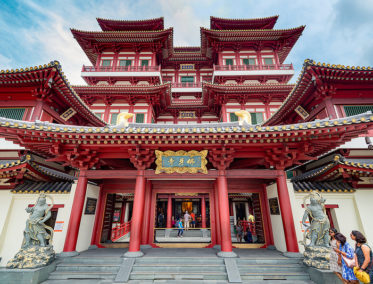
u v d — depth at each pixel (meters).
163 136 8.92
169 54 35.97
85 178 10.42
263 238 11.96
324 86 15.42
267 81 30.89
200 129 8.77
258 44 32.22
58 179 11.97
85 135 8.92
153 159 10.48
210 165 12.45
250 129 8.73
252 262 8.80
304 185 11.25
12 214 10.44
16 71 14.47
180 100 33.16
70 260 8.88
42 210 8.55
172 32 32.19
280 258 8.88
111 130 8.88
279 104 27.69
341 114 15.33
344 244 6.20
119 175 10.34
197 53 35.97
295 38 31.50
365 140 14.80
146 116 27.75
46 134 8.72
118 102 28.59
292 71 29.45
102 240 12.34
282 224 10.33
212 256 9.24
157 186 12.52
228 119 27.39
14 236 10.10
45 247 8.20
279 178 10.25
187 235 22.02
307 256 8.21
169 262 8.81
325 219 8.22
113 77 30.48
